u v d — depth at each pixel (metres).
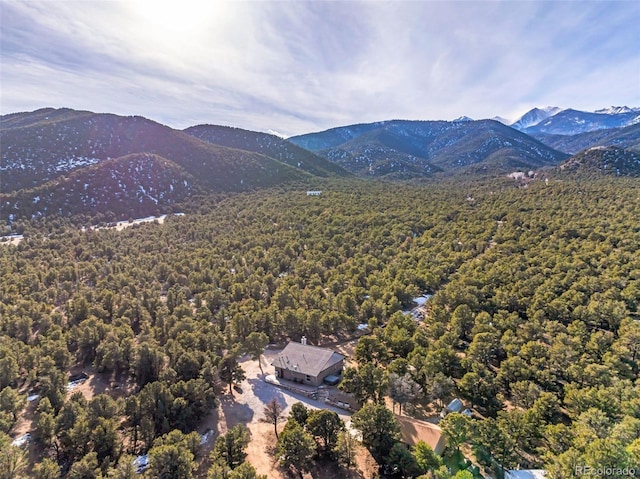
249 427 47.31
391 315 75.75
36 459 41.03
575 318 69.00
